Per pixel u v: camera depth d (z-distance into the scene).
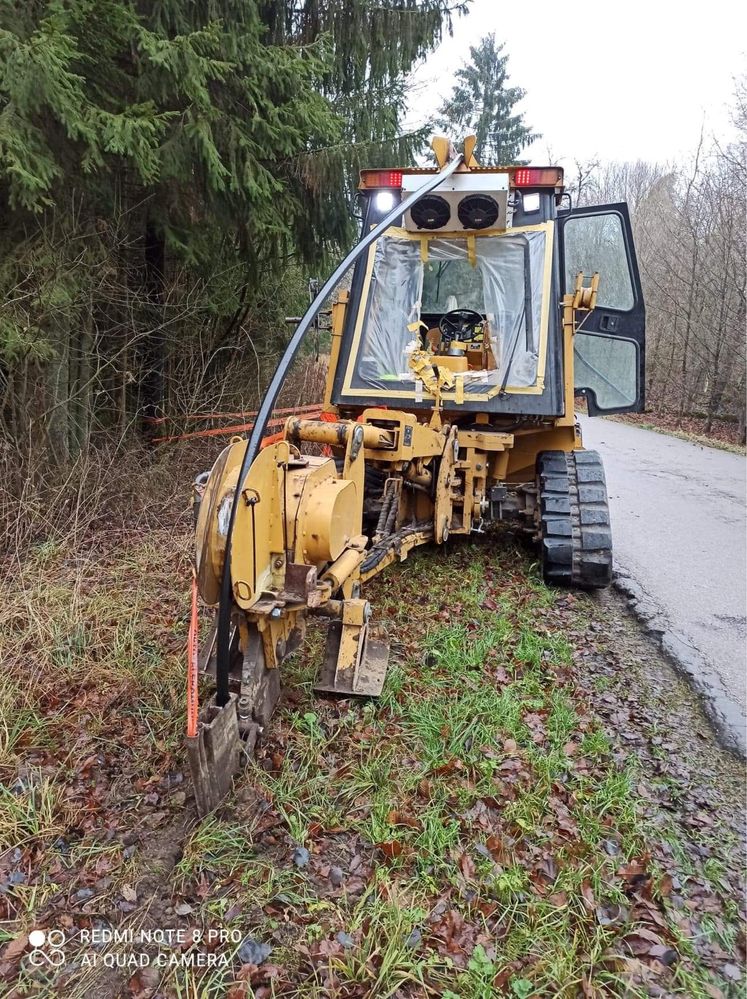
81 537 5.28
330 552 2.75
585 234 5.37
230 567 2.40
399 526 4.66
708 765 3.22
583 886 2.37
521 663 3.88
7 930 2.12
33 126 4.63
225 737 2.56
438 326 6.27
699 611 5.09
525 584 5.17
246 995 1.92
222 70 5.53
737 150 17.69
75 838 2.50
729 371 18.95
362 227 5.26
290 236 7.38
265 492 2.62
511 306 5.07
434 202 4.86
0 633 3.80
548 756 3.05
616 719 3.51
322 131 6.64
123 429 6.53
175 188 6.01
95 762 2.89
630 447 14.84
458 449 4.98
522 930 2.19
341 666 3.34
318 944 2.08
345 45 8.13
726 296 18.39
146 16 5.55
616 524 7.72
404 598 4.70
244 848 2.41
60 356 5.74
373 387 5.04
